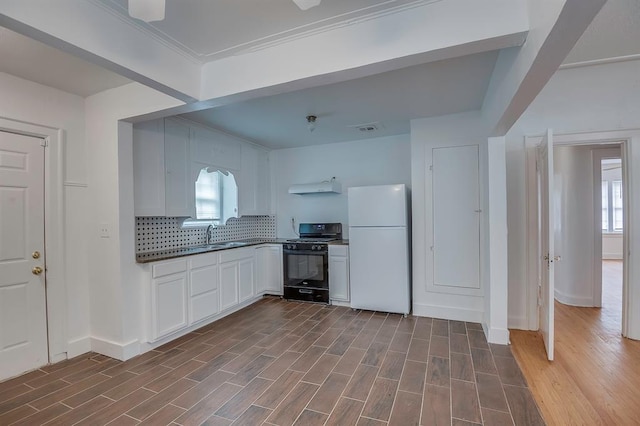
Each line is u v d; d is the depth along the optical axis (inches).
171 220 144.6
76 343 110.6
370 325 135.6
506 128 102.3
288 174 205.6
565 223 166.4
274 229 209.0
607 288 196.4
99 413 77.3
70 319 109.5
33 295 101.2
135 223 119.6
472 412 75.8
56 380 93.4
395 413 75.7
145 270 113.2
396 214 149.0
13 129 97.0
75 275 111.3
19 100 98.3
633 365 98.2
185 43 82.0
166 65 82.3
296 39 79.7
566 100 121.8
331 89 109.3
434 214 143.0
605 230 314.3
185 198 140.0
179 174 137.2
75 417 75.9
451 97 118.4
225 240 182.2
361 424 72.0
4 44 78.6
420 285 146.3
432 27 66.2
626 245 119.1
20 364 97.5
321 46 76.9
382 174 181.5
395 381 89.9
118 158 107.9
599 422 72.0
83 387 89.3
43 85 104.0
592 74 119.3
